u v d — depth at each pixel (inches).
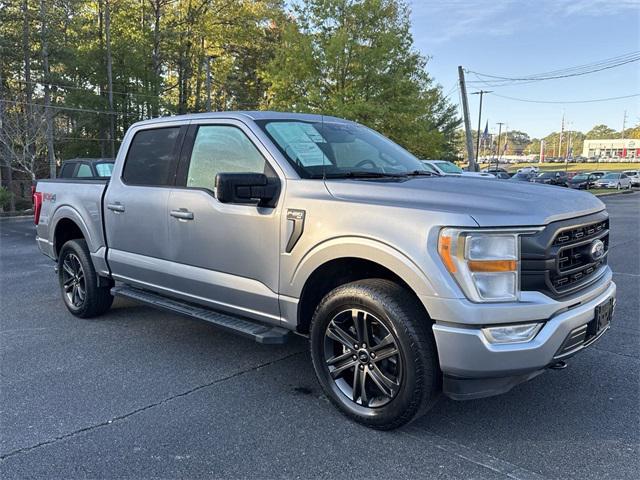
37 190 236.7
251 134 146.9
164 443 118.0
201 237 153.6
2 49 1179.9
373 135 176.1
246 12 1605.6
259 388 147.5
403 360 112.7
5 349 180.2
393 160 161.2
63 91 1332.4
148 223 171.8
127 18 1544.0
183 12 1612.9
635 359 165.6
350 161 150.4
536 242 107.7
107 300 212.2
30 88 1230.9
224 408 135.2
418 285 108.7
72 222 217.0
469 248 105.0
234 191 128.0
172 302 172.4
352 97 821.2
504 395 141.0
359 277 133.3
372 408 121.3
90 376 156.3
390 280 122.6
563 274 112.1
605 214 132.6
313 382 151.6
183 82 1657.2
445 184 128.7
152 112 1483.8
